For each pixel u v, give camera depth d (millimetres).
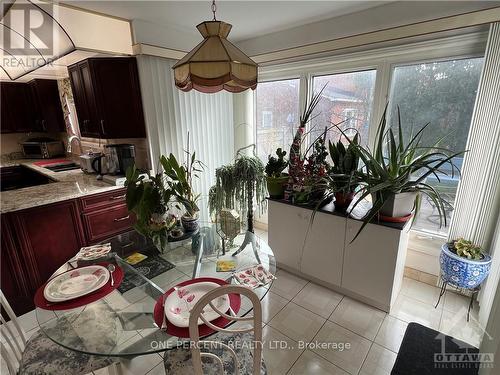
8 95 3379
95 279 1345
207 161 3090
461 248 1833
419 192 1800
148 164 2707
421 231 2260
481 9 1662
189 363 1164
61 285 1300
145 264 1556
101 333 1127
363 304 2064
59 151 3881
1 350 1125
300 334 1801
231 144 3340
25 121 3576
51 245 2170
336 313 1979
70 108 3307
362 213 1985
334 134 2656
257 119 3271
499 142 1707
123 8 2051
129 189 1588
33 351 1227
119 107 2508
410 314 1949
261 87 3133
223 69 1238
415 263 2309
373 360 1606
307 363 1592
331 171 2014
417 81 2104
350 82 2469
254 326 913
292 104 2934
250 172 2373
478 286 1893
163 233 1647
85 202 2330
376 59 2223
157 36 2428
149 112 2531
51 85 3348
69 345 1082
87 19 2221
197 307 835
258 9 2115
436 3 1820
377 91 2275
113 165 2588
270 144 3219
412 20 1930
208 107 3004
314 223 2145
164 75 2572
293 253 2354
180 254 1665
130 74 2463
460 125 1988
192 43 2684
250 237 1906
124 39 2436
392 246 1807
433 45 1920
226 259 1622
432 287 2232
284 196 2336
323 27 2369
